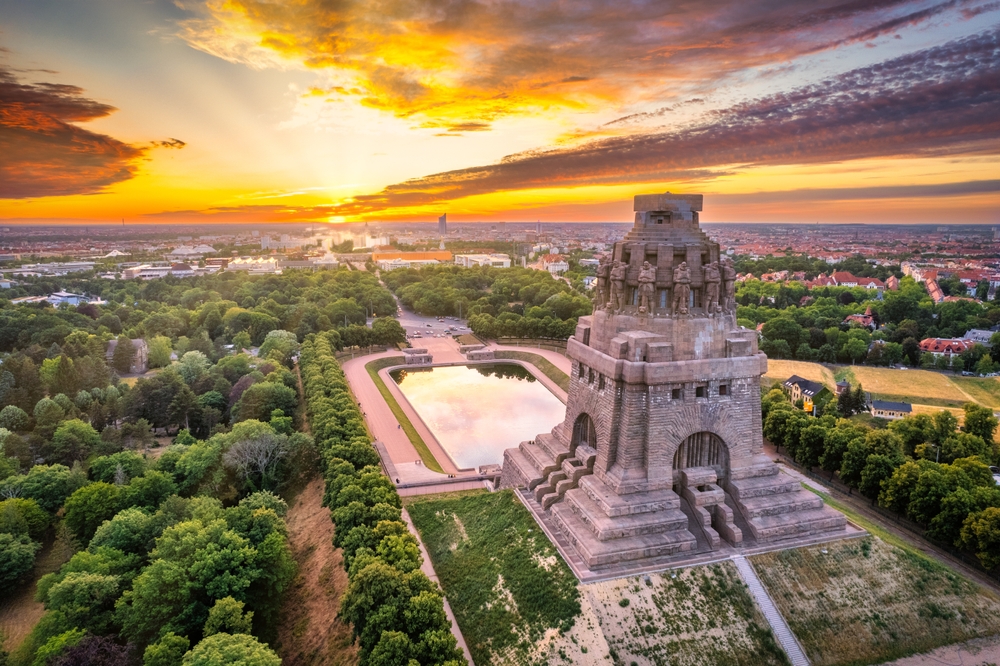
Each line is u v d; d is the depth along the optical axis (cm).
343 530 9275
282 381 17638
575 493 8662
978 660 7094
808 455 12900
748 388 8612
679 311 8275
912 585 7794
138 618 7631
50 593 7894
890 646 7188
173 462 12056
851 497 11750
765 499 8469
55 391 16675
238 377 18800
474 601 8025
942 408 18525
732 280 8681
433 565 9081
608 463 8431
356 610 7294
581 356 9212
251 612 7538
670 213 8662
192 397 15738
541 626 7162
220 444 12662
